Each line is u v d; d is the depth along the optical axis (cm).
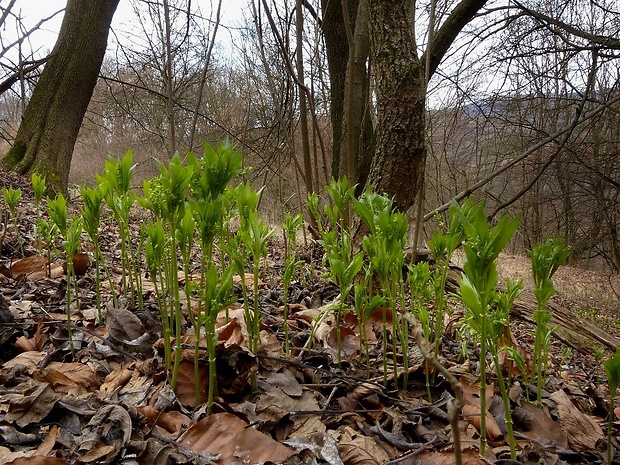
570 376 316
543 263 166
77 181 1480
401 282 171
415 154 311
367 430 140
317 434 128
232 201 188
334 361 189
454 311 241
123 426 119
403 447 133
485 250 105
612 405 133
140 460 112
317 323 190
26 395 130
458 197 477
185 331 198
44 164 704
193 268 351
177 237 142
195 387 140
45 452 111
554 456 134
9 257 329
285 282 180
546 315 195
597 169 858
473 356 233
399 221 158
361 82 543
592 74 672
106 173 193
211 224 134
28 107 743
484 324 115
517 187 1227
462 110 880
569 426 163
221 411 138
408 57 303
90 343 179
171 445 116
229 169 132
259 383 155
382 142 319
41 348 180
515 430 156
